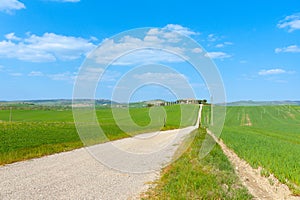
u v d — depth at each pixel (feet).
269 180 47.26
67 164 56.24
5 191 37.45
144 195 37.35
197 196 35.14
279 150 79.41
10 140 84.79
